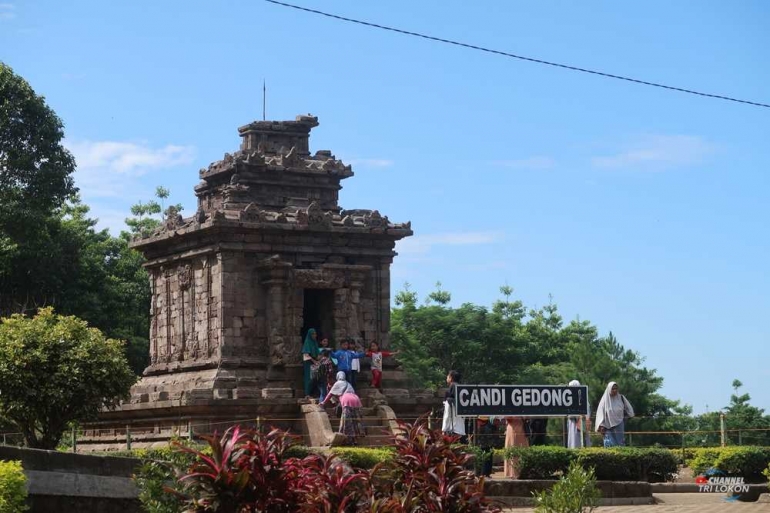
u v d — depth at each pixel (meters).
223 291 46.59
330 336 48.94
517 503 31.55
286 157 49.97
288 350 46.69
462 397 34.31
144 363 72.75
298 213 47.72
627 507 30.61
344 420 41.53
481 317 86.94
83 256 73.56
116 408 46.34
